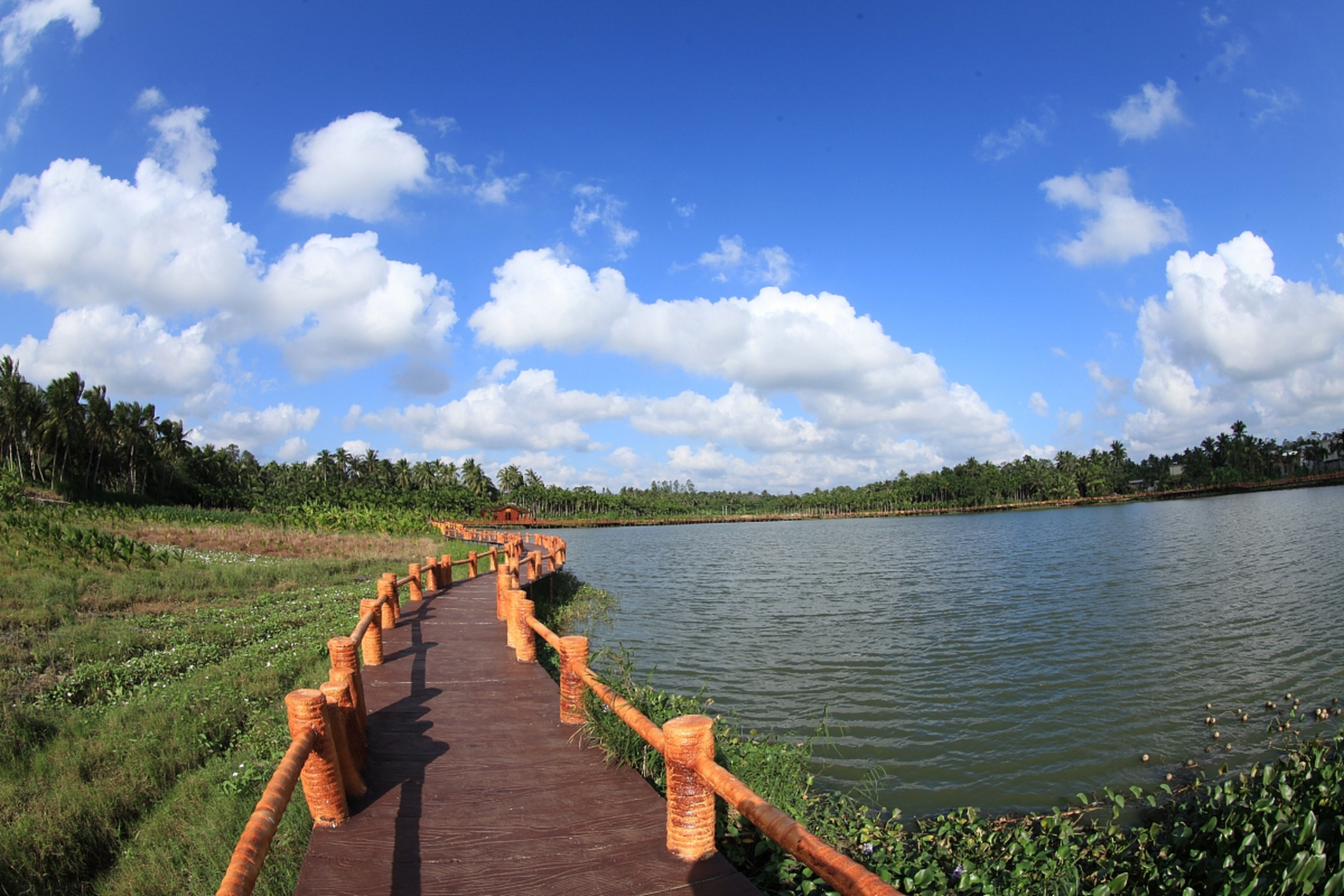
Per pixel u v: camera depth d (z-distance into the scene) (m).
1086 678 13.48
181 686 9.56
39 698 8.91
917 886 5.62
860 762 9.86
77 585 15.77
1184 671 13.70
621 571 37.91
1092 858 6.56
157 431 81.06
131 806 6.51
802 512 164.75
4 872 5.30
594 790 5.43
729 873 4.12
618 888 3.97
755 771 7.94
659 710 7.84
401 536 38.72
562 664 7.19
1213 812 6.73
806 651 16.72
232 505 81.44
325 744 4.71
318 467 125.75
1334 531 40.91
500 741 6.62
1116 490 156.00
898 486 167.62
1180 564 30.08
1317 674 13.14
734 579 32.88
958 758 9.91
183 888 5.24
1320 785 5.74
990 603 22.66
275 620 14.16
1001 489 149.88
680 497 184.12
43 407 66.12
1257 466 156.38
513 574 15.22
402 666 9.90
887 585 28.59
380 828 4.74
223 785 6.57
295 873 4.91
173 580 17.83
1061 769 9.47
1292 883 4.29
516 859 4.32
